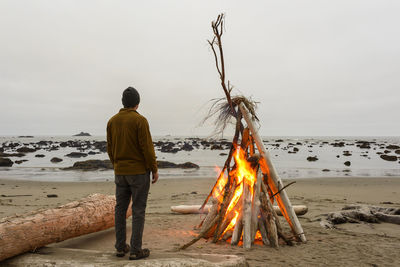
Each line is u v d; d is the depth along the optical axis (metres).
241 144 5.20
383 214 6.45
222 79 4.90
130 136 3.38
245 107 5.07
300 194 11.52
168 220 6.25
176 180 16.61
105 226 5.01
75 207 4.53
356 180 16.48
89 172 22.09
